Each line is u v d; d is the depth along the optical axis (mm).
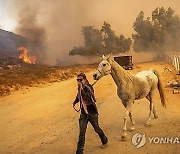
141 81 8305
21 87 23516
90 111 7078
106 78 28328
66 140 8414
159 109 11102
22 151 7859
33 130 10086
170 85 16547
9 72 34250
